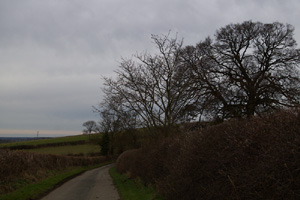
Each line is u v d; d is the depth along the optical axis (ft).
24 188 42.32
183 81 54.44
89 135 264.31
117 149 204.54
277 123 15.76
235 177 17.03
